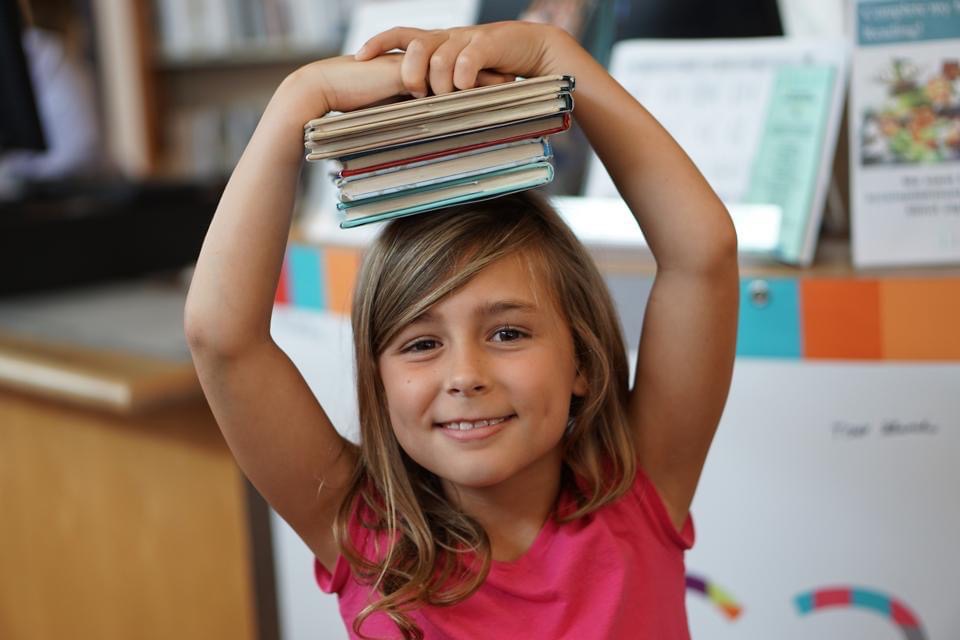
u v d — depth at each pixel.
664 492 0.92
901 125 1.19
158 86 3.23
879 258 1.19
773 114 1.28
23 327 1.91
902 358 1.12
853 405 1.14
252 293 0.80
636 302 1.18
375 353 0.85
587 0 1.48
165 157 3.20
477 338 0.80
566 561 0.84
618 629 0.84
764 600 1.20
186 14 3.08
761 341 1.16
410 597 0.82
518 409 0.79
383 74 0.78
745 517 1.19
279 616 1.71
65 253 2.17
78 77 2.88
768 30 1.42
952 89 1.18
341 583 0.90
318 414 0.87
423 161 0.75
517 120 0.74
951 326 1.10
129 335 1.80
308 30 2.93
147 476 1.78
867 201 1.19
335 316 1.37
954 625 1.15
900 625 1.16
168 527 1.77
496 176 0.76
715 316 0.85
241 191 0.79
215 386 0.83
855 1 1.21
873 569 1.16
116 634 1.90
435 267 0.79
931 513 1.14
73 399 1.61
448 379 0.78
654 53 1.37
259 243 0.80
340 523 0.87
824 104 1.21
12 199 2.36
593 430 0.90
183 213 2.33
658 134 0.83
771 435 1.17
